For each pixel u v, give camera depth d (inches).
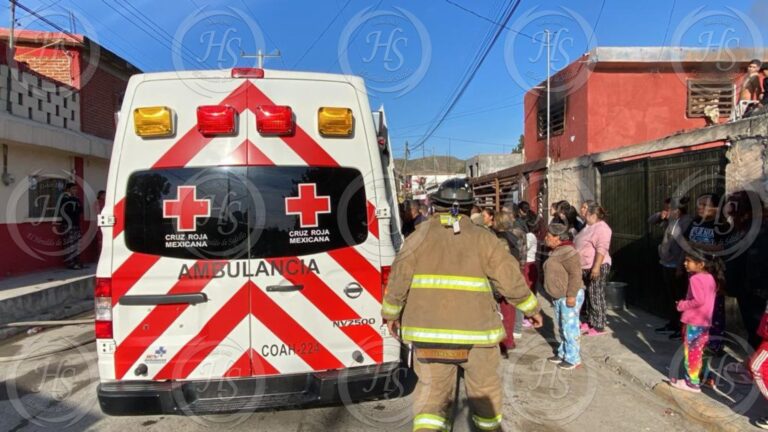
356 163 145.6
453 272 121.6
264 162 140.4
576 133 548.4
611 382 203.6
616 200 353.4
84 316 338.6
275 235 140.1
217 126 135.7
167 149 137.8
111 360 135.0
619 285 316.2
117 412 133.2
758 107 270.7
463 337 119.6
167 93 138.6
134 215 136.3
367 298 144.5
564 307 219.3
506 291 121.6
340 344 143.0
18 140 374.9
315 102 143.8
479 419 123.5
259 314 139.3
